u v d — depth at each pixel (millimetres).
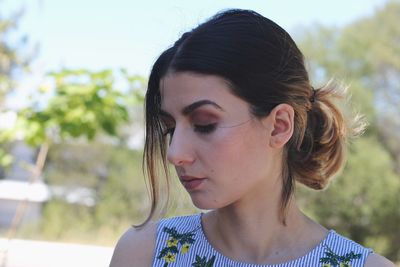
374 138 16828
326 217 15133
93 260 9328
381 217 15055
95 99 3811
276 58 1420
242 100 1365
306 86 1505
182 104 1358
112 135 3867
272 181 1472
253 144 1384
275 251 1480
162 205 1611
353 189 14938
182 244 1551
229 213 1497
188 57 1354
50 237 13000
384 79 17938
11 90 3914
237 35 1383
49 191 17750
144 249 1570
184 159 1354
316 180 1577
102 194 17781
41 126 3756
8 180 14812
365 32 18781
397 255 15156
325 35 18406
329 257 1475
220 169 1352
